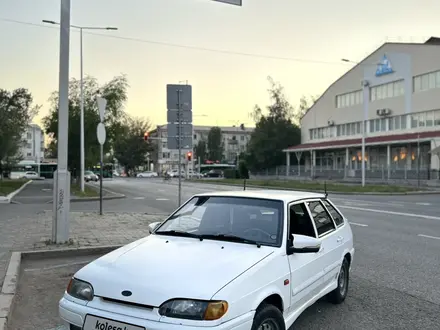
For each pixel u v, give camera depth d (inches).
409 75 1836.9
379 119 1998.0
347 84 2183.8
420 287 269.9
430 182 1542.8
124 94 1499.8
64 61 369.7
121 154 4387.3
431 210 762.8
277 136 2640.3
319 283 199.3
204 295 133.3
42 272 301.1
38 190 1344.7
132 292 137.7
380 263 337.4
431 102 1737.2
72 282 153.9
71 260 337.4
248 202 199.3
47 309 225.1
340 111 2231.8
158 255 161.5
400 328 200.7
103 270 152.1
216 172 3218.5
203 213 201.3
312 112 2455.7
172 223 203.2
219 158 4847.4
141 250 169.3
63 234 374.9
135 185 1834.4
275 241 175.6
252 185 1718.8
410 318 214.1
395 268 320.8
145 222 533.6
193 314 130.6
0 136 1518.2
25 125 1595.7
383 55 1961.1
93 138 1449.3
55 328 198.2
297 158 2444.6
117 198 1034.1
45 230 454.0
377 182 1765.5
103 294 142.0
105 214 627.5
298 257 179.3
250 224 187.0
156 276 142.9
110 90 1475.1
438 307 231.8
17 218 565.6
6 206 775.1
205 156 4785.9
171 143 462.3
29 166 3014.3
